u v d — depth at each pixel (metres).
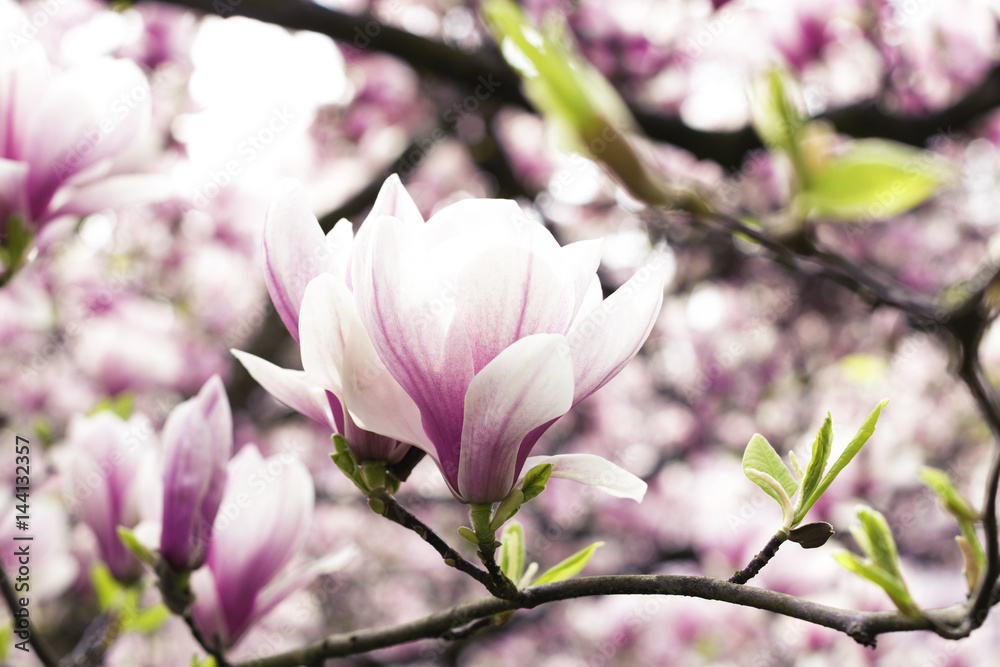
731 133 1.29
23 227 0.72
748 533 1.42
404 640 0.63
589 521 2.62
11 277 0.72
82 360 2.03
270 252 0.58
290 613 1.98
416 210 0.57
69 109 0.72
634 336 0.57
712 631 1.78
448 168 2.70
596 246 0.57
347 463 0.58
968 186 2.15
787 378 2.82
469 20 1.97
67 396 2.03
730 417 2.86
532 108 1.38
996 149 1.88
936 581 1.38
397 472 0.59
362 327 0.56
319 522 2.72
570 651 2.71
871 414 0.57
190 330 2.52
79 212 0.74
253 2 1.23
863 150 0.60
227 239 2.50
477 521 0.57
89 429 0.79
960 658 1.29
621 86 1.97
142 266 2.50
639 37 1.95
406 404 0.57
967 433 2.25
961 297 0.62
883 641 1.32
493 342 0.56
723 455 2.57
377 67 2.47
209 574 0.71
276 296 0.58
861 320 2.60
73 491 0.78
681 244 2.48
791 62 1.42
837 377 2.48
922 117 1.24
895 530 1.75
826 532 0.57
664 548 2.50
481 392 0.56
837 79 1.45
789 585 1.32
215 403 0.70
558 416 0.56
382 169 2.24
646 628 1.92
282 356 2.32
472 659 2.79
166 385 2.11
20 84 0.71
